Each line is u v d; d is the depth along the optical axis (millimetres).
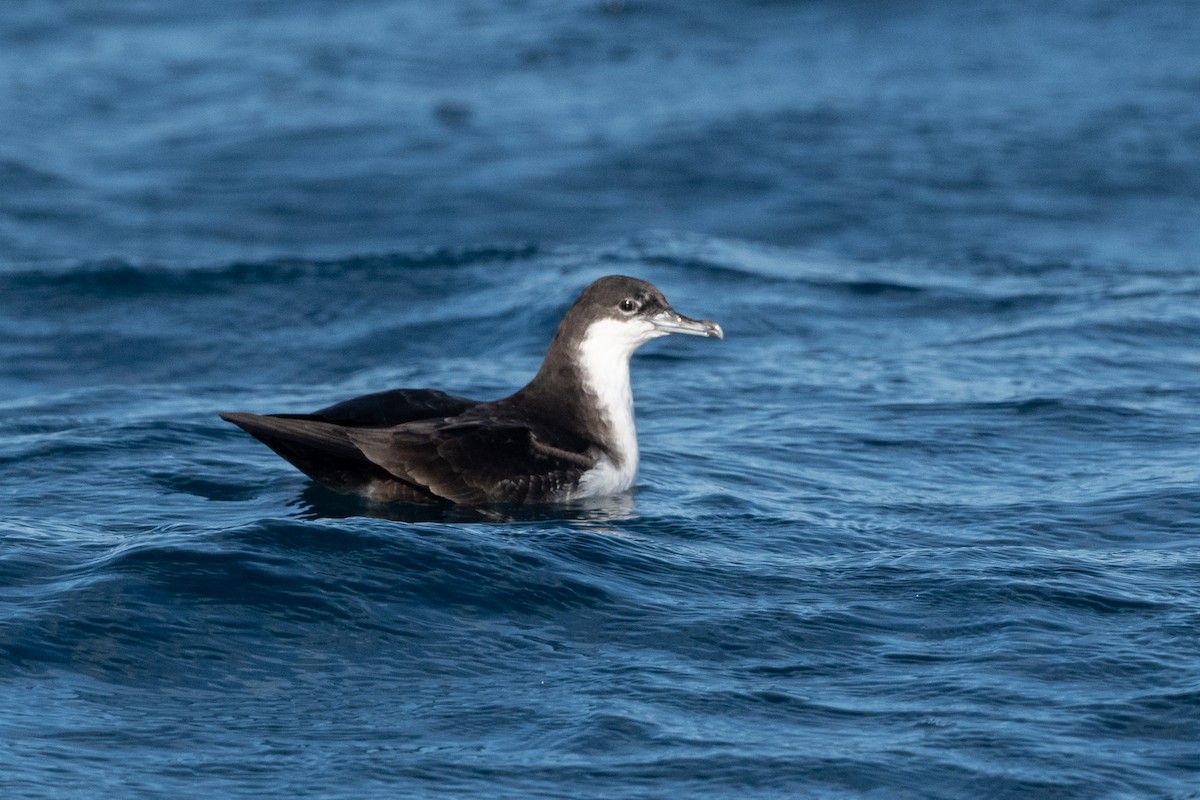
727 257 27578
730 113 40406
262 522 12914
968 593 12406
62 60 47469
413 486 14906
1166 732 10070
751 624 11805
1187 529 14273
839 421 18500
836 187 35250
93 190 35281
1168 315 23500
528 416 15797
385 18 52156
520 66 45844
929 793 9344
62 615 11242
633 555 13281
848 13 49562
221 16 53406
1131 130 38688
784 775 9484
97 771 9359
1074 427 18031
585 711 10289
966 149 37594
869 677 10891
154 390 20484
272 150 38688
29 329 23719
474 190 35719
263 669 10852
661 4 50656
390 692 10602
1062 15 49031
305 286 25703
